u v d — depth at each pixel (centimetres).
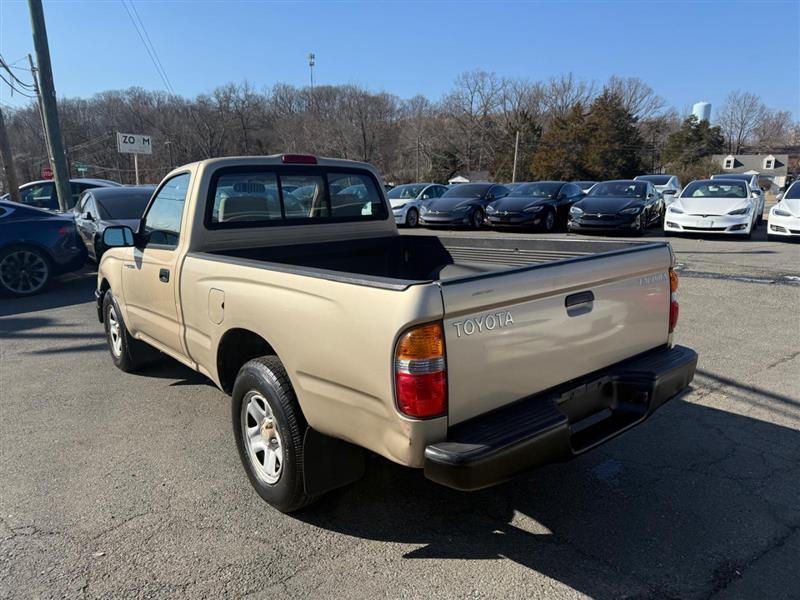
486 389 238
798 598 240
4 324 730
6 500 321
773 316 679
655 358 319
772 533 285
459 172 7494
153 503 318
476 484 220
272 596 244
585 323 278
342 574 258
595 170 5647
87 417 436
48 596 245
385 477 345
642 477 341
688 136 7219
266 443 305
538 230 1672
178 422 426
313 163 437
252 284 299
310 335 259
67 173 1326
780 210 1302
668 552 271
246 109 7888
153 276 415
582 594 244
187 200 384
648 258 314
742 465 352
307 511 308
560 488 331
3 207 895
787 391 462
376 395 231
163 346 429
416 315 213
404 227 1958
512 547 278
